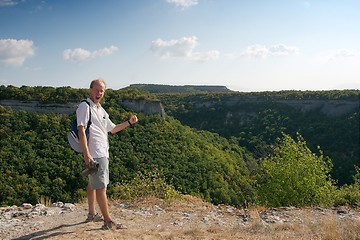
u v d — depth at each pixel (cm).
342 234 482
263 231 524
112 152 3491
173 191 832
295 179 1487
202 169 3597
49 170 2816
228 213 677
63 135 3431
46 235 440
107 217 473
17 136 3253
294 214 680
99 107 467
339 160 5262
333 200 927
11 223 515
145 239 439
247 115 7950
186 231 496
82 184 2723
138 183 860
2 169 2709
